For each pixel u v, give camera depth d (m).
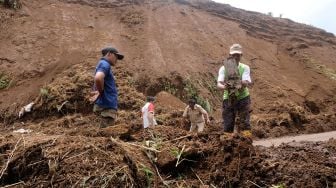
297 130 15.91
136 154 5.01
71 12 22.25
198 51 21.14
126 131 5.76
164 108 15.21
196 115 10.89
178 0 28.44
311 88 21.78
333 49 28.53
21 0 21.62
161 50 20.05
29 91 15.80
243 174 4.88
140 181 4.66
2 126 14.38
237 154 5.04
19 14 20.55
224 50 22.48
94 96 6.73
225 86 7.20
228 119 7.35
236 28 26.12
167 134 5.75
